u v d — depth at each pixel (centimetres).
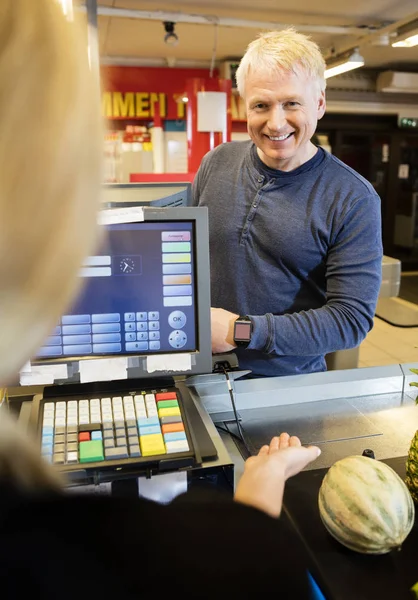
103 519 32
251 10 464
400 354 397
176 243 82
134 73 632
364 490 66
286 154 128
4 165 27
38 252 28
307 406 108
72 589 29
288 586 33
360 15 479
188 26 491
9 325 28
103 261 81
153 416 79
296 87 121
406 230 783
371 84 697
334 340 117
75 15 33
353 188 129
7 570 29
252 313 141
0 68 27
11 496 31
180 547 32
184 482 72
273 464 63
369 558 65
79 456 71
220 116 389
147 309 84
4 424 33
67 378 82
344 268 125
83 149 29
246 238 138
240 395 106
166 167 663
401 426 100
